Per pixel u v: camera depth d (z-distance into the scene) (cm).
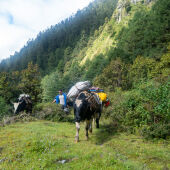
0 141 567
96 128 822
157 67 2372
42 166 397
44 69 13775
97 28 14700
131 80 2745
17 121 1015
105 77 3117
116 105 880
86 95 648
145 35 4334
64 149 504
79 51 13088
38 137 587
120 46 5841
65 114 1120
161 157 475
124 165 393
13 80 2689
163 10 3844
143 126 666
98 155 446
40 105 1385
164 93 670
